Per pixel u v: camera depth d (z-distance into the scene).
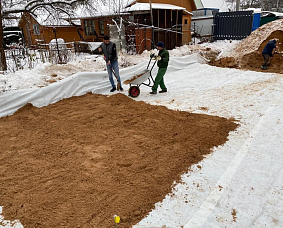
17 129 5.23
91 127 5.25
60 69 8.63
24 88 6.76
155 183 3.37
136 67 9.88
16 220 2.73
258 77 9.50
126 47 14.20
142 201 3.02
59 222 2.68
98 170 3.63
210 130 4.98
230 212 2.89
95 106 6.59
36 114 6.09
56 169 3.70
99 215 2.79
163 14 17.16
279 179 3.47
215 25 19.47
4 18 12.81
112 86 8.12
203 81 9.53
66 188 3.23
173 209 2.92
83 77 7.84
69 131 5.06
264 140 4.56
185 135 4.78
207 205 2.99
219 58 13.97
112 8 16.03
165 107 6.50
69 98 7.32
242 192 3.23
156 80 7.61
